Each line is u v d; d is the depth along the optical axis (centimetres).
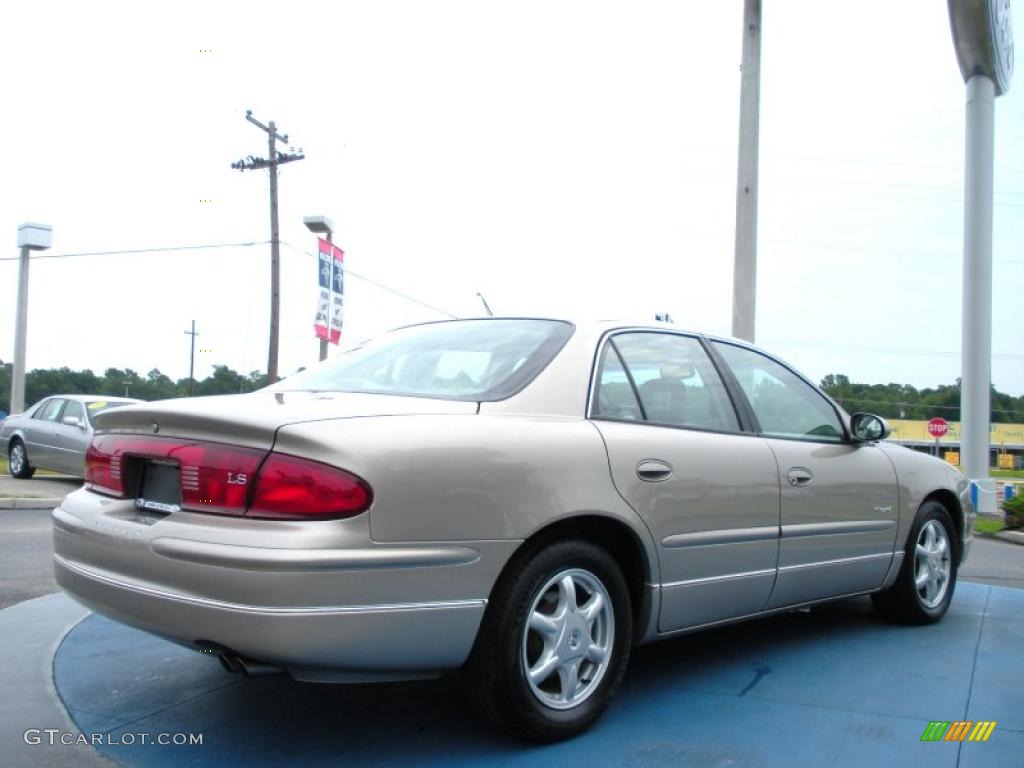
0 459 2027
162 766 305
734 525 396
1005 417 8706
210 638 277
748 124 1291
